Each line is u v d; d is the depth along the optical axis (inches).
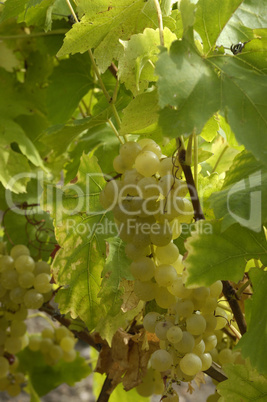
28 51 41.8
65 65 41.6
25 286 35.0
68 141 32.4
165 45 27.6
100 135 38.4
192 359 27.5
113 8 29.2
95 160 31.4
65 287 31.7
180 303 27.5
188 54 25.6
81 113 44.1
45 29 35.8
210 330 28.5
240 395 28.7
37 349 41.3
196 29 27.0
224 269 27.0
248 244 27.2
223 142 37.1
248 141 25.2
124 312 31.1
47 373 45.1
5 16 34.7
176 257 28.3
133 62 27.8
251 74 26.5
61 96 42.0
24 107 41.4
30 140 41.4
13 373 41.1
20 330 37.4
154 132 30.4
